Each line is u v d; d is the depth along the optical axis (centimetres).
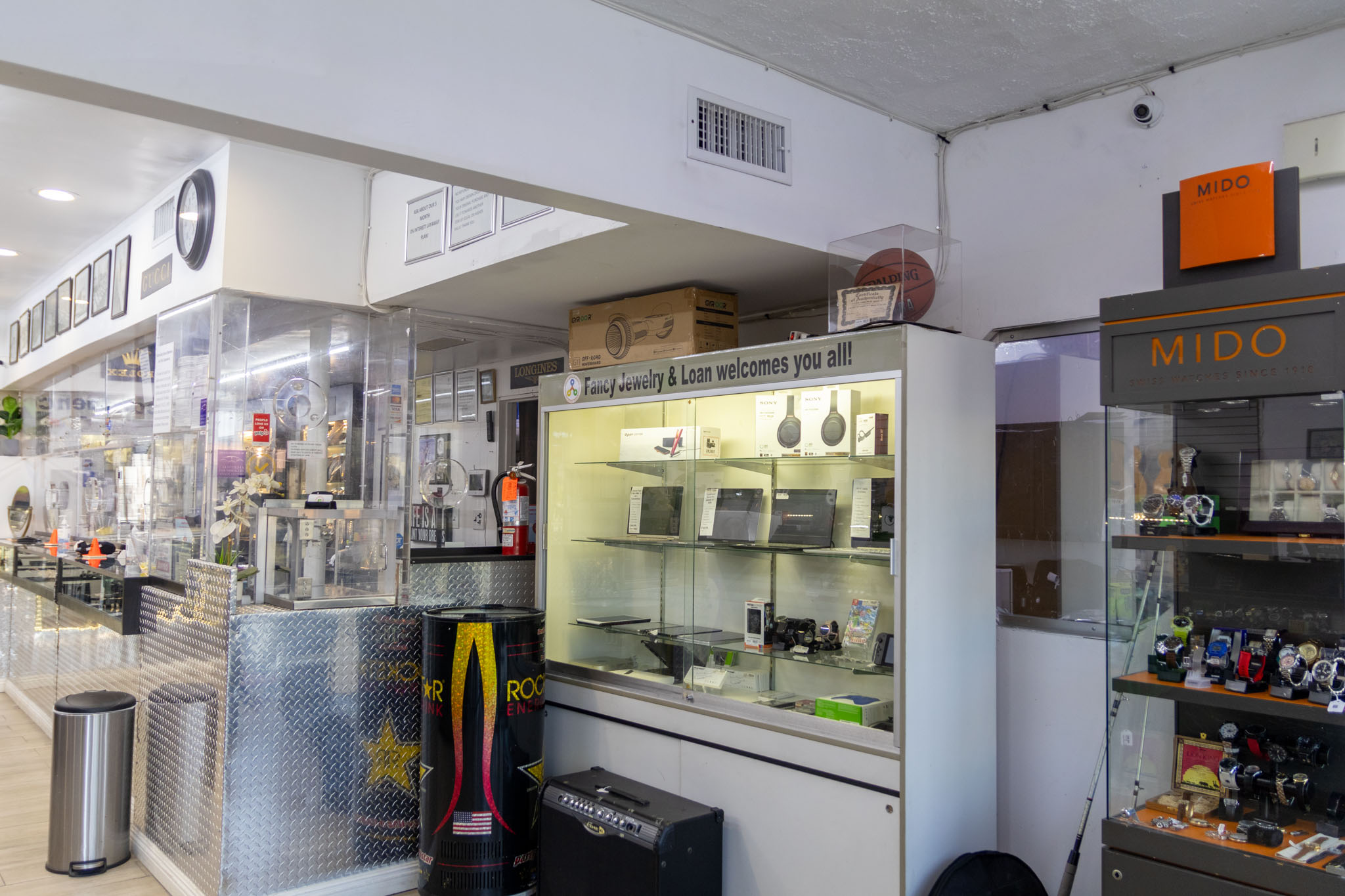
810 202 347
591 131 287
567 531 434
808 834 314
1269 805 240
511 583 448
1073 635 342
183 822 384
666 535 396
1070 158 353
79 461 704
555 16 281
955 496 319
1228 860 235
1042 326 362
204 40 223
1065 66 329
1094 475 344
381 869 389
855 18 298
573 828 345
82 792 402
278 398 442
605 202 290
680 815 329
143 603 444
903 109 371
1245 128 309
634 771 377
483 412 612
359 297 466
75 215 556
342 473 459
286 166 446
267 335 441
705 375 371
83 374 704
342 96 242
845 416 322
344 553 403
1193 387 247
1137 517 265
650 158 301
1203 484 252
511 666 371
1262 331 235
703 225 315
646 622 404
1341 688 224
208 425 423
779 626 354
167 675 410
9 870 404
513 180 270
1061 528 352
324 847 376
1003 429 371
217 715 359
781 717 328
